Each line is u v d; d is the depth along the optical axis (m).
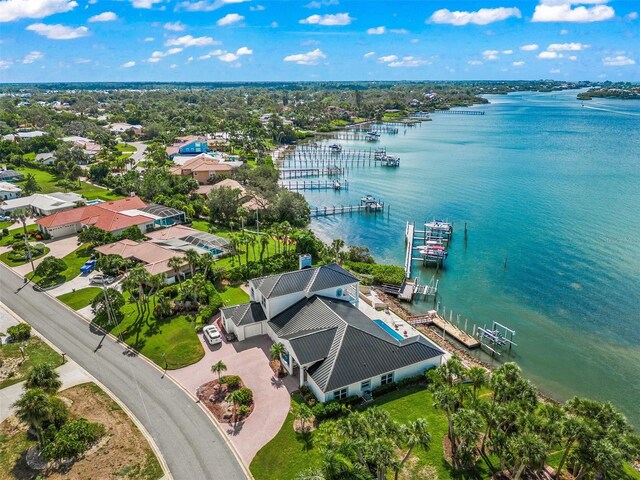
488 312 73.12
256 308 59.50
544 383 56.00
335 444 35.44
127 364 53.41
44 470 38.28
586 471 35.16
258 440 41.53
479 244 101.75
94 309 63.09
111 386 49.34
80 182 144.88
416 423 34.72
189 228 96.12
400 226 117.38
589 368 58.94
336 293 61.62
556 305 74.62
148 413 45.16
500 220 117.31
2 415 45.00
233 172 150.62
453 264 92.00
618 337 65.50
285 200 115.31
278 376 50.56
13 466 38.78
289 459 39.31
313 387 47.28
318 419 43.91
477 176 166.50
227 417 44.44
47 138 186.38
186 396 47.66
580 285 81.12
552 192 140.38
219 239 91.00
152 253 80.56
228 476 37.75
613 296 76.81
